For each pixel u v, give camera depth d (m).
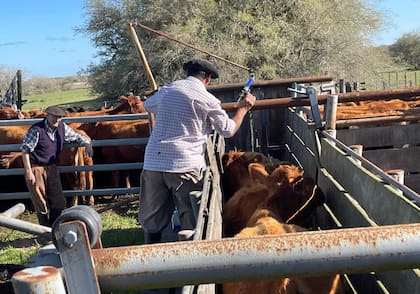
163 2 27.16
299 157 7.38
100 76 31.50
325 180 5.01
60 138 6.85
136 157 9.50
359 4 28.72
